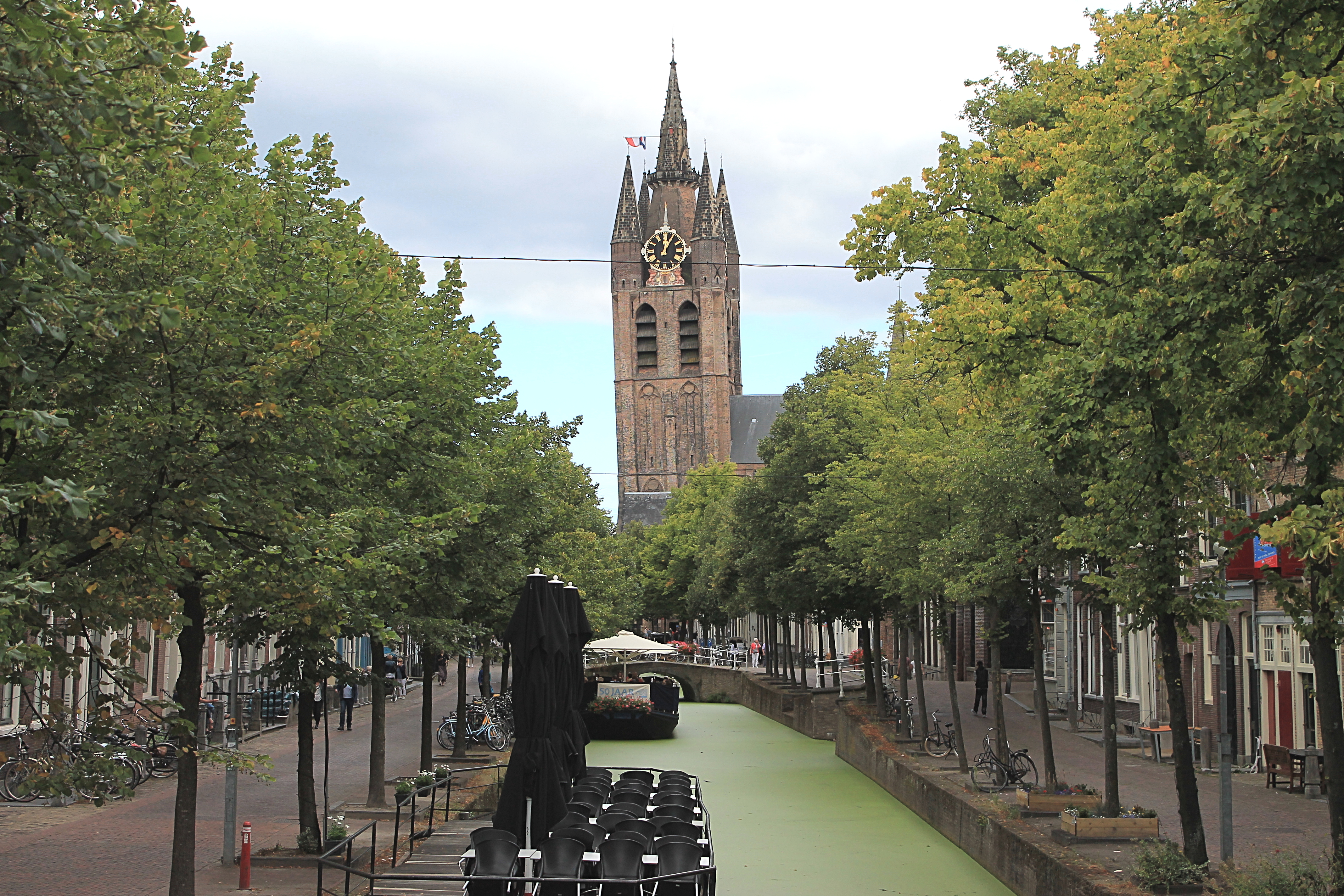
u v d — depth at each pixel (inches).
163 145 341.1
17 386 375.9
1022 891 759.1
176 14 377.1
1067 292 700.0
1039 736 1505.9
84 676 995.3
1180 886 588.4
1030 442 745.6
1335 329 389.4
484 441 903.7
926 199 815.7
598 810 737.0
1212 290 442.6
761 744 2076.8
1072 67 826.2
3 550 338.0
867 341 1955.0
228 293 446.6
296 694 1549.0
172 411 415.2
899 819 1189.7
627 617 2915.8
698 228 6505.9
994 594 941.8
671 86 6776.6
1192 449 571.2
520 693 636.1
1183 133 498.3
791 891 867.4
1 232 308.0
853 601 1717.5
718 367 6476.4
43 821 855.1
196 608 555.2
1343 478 495.8
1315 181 391.5
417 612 897.5
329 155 718.5
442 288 866.8
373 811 947.3
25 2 301.0
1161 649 640.4
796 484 1877.5
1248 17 420.5
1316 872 533.0
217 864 715.4
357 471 611.8
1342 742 551.5
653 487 6491.1
